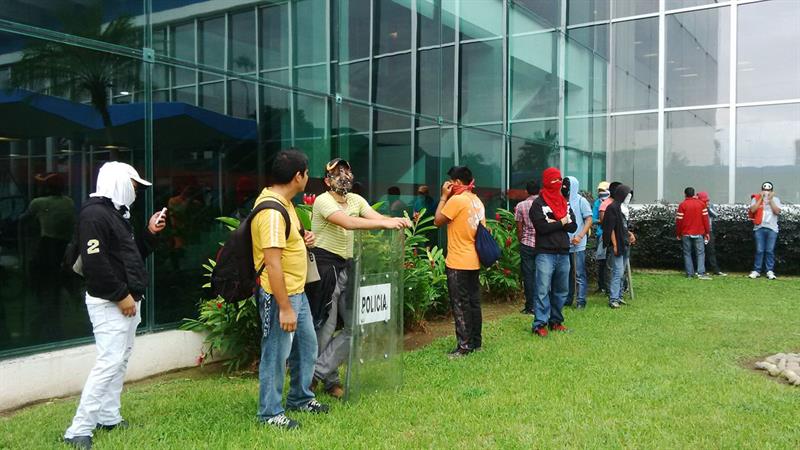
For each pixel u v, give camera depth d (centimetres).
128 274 398
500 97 1210
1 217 502
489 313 901
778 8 1512
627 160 1678
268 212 394
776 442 389
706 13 1589
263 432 407
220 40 674
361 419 439
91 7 566
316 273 468
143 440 399
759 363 579
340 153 825
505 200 1209
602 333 732
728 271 1379
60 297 536
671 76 1633
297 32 766
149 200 602
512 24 1254
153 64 611
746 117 1552
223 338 587
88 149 561
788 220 1280
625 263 995
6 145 508
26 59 522
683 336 710
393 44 933
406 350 675
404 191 945
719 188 1580
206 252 648
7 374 484
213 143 663
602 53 1664
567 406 463
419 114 984
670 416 438
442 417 442
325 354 501
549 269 724
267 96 725
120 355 399
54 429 421
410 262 759
